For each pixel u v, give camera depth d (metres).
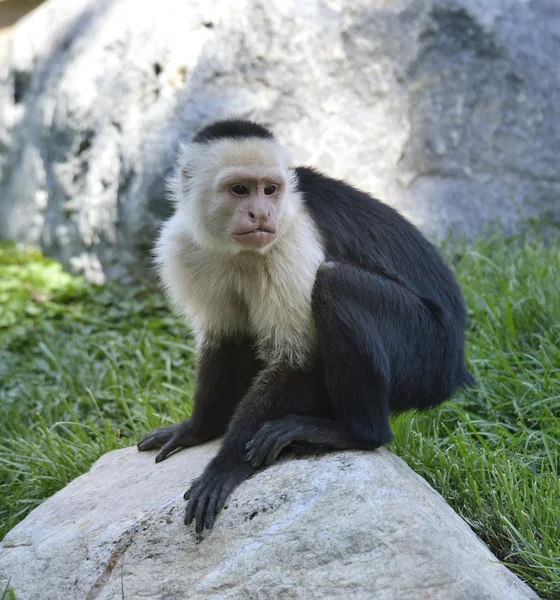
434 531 6.62
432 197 15.76
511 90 16.09
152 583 7.08
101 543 7.57
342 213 8.57
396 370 8.10
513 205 15.91
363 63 15.75
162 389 12.68
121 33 17.38
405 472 7.82
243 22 15.52
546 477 8.64
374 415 7.74
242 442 7.77
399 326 8.08
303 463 7.48
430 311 8.50
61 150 17.92
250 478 7.52
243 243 7.84
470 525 8.47
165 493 7.95
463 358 9.11
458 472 8.98
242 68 15.39
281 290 8.00
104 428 11.91
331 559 6.60
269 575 6.68
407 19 15.90
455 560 6.44
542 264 13.00
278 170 8.03
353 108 15.63
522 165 16.09
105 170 16.64
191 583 6.93
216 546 7.07
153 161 15.31
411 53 15.88
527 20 16.36
